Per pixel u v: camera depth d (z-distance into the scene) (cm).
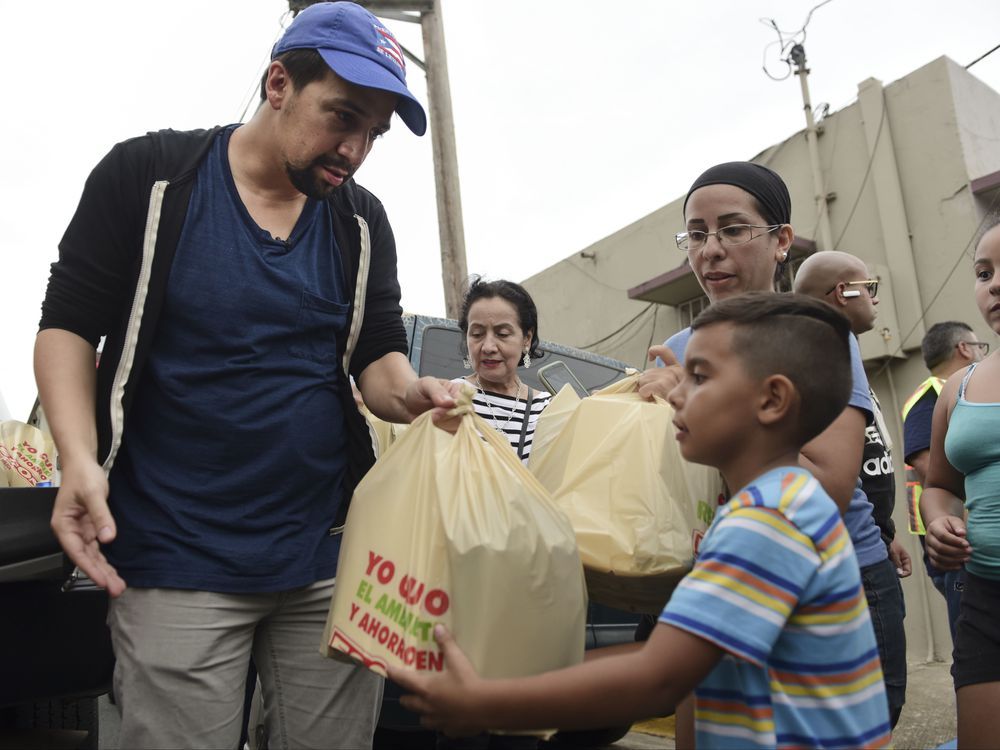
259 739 281
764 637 114
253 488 167
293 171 168
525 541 133
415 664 129
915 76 757
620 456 161
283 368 174
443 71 732
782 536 119
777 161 863
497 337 306
